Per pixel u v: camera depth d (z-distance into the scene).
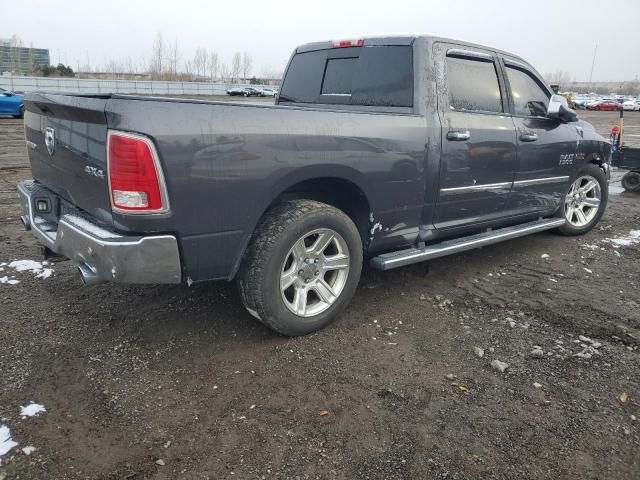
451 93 4.05
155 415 2.61
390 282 4.43
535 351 3.26
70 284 4.15
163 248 2.72
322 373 3.02
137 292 4.04
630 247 5.66
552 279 4.60
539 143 4.83
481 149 4.19
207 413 2.64
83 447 2.37
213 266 2.96
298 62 4.95
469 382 2.96
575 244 5.70
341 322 3.66
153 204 2.63
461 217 4.31
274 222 3.13
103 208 2.82
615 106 53.09
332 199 3.73
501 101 4.53
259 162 2.92
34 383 2.83
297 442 2.45
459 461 2.35
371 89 4.16
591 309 3.97
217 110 2.77
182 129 2.64
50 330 3.41
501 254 5.27
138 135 2.54
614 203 8.08
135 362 3.08
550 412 2.71
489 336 3.51
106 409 2.64
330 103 4.53
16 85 44.34
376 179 3.51
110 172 2.62
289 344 3.33
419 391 2.86
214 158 2.75
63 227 2.97
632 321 3.78
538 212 5.21
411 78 3.89
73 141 2.96
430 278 4.55
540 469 2.32
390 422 2.60
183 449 2.38
